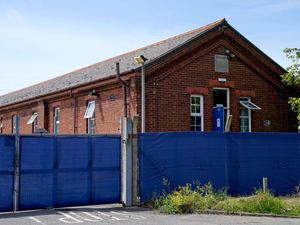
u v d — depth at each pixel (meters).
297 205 11.93
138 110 17.30
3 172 11.32
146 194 12.80
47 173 11.84
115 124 18.78
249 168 14.32
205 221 10.12
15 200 11.41
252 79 20.44
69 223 9.78
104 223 9.78
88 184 12.33
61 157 12.04
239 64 20.14
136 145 12.76
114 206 12.46
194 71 18.86
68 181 12.09
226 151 13.99
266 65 20.75
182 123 18.39
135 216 10.77
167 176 13.11
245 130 20.22
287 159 14.97
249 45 20.30
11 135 11.46
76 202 12.16
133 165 12.65
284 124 21.19
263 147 14.62
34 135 11.73
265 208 11.32
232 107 19.72
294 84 20.62
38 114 26.50
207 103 19.12
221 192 13.52
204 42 19.14
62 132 23.81
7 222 9.89
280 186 14.76
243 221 10.16
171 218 10.52
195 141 13.58
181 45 18.45
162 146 13.12
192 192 12.57
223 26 19.59
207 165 13.67
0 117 33.19
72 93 22.42
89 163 12.37
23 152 11.58
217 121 19.08
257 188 14.32
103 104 19.88
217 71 19.48
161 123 17.83
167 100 18.08
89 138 12.41
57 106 24.50
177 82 18.39
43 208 11.75
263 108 20.62
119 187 12.70
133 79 17.45
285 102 21.33
